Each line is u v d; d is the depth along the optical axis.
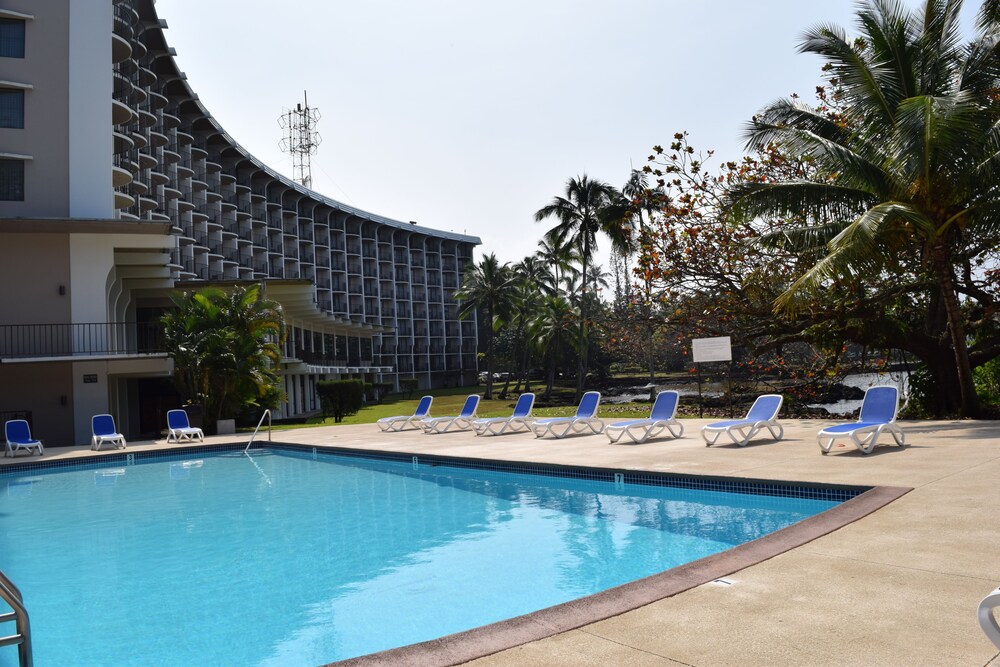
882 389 11.12
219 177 63.09
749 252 18.64
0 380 22.17
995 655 3.31
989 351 16.97
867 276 14.48
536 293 69.38
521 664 3.43
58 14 25.62
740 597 4.30
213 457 18.61
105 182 25.59
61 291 22.95
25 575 7.47
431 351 95.38
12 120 25.00
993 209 13.50
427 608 5.81
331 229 81.94
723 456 11.27
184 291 27.89
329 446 17.36
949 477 7.91
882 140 14.62
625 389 53.72
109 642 5.37
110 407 24.30
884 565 4.80
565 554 7.26
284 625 5.60
